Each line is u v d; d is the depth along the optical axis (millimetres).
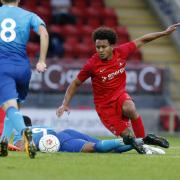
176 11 64500
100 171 20859
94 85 27547
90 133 49781
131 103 27094
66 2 63594
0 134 28828
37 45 57094
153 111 52344
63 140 27484
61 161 23172
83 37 60750
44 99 50156
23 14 24469
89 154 26297
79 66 50438
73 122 49625
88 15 63969
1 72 23609
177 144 38219
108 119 27406
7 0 24781
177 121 53188
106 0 68312
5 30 24047
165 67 52531
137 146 26422
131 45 27562
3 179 18828
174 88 55188
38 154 25719
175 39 64062
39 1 63031
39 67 23344
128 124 27359
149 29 65938
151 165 22703
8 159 23391
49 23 61250
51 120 49625
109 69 27109
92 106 51062
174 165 22922
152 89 52219
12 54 23844
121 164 22734
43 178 19047
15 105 23391
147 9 68562
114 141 27000
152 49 63031
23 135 22969
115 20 65250
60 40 58469
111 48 26953
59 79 50281
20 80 23938
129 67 51750
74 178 19172
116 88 27312
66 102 27562
